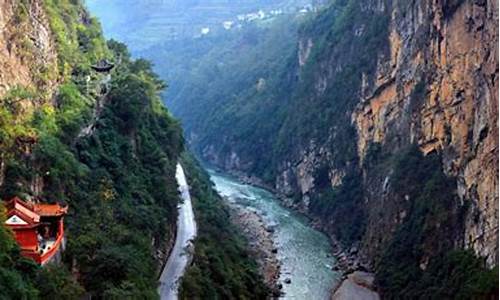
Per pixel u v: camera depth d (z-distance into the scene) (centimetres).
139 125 7875
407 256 7581
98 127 6800
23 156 5044
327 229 10119
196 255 6438
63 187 5359
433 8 8000
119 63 9631
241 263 7262
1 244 3944
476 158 6600
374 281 7781
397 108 9450
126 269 4878
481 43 6662
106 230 5378
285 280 7800
